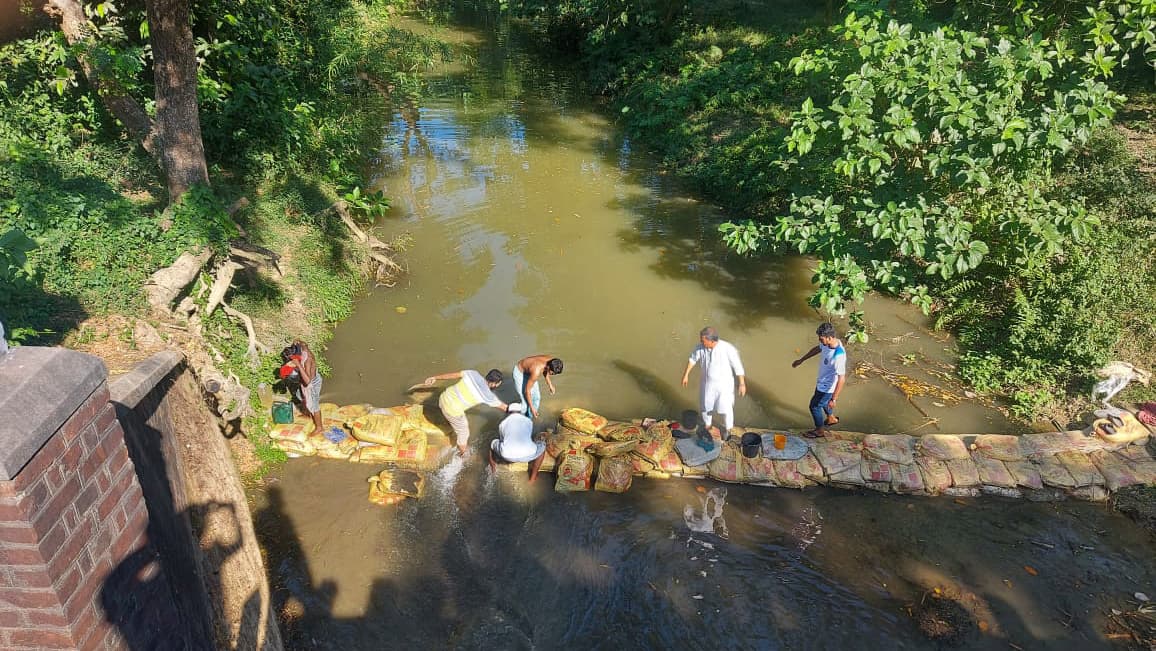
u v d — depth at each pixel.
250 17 11.58
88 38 9.20
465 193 14.27
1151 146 11.74
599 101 21.33
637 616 5.76
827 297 8.70
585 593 5.95
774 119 15.93
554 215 13.44
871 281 10.44
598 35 23.50
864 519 6.84
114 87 9.38
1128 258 9.27
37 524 2.33
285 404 7.39
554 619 5.71
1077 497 7.08
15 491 2.21
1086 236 8.26
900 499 7.10
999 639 5.60
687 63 20.12
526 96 21.34
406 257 11.65
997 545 6.54
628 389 8.65
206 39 11.41
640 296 10.75
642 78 20.56
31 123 9.42
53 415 2.39
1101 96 7.85
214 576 4.91
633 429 7.49
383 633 5.53
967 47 8.16
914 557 6.39
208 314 7.69
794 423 8.15
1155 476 7.07
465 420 7.29
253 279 9.02
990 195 9.48
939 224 8.13
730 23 22.53
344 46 14.27
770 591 6.01
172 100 8.19
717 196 14.28
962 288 9.98
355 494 6.86
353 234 11.24
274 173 11.48
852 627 5.70
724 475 7.23
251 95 11.20
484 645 5.46
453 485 7.05
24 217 7.22
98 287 6.85
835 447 7.43
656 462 7.26
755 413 8.28
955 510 6.97
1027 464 7.23
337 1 15.06
